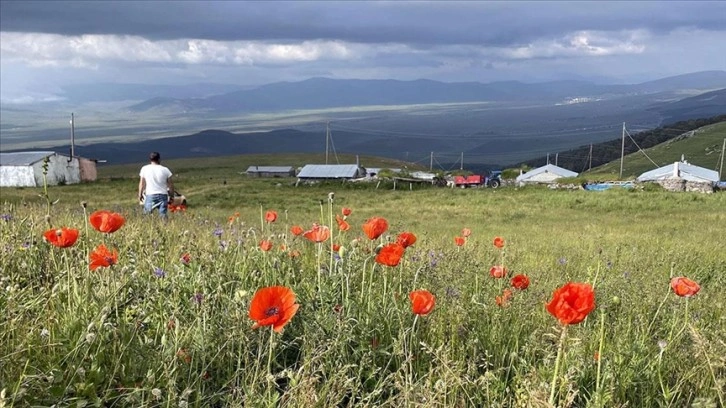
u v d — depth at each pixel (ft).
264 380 9.47
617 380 10.25
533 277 19.43
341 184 208.23
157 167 36.01
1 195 130.72
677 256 30.09
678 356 11.62
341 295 13.26
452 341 11.31
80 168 235.40
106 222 12.10
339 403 9.87
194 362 10.23
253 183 224.74
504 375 11.30
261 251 16.98
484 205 112.98
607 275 20.85
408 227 64.54
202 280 13.16
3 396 7.21
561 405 8.53
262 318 8.36
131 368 9.44
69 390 8.30
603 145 647.15
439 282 15.17
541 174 285.43
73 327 10.01
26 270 14.62
